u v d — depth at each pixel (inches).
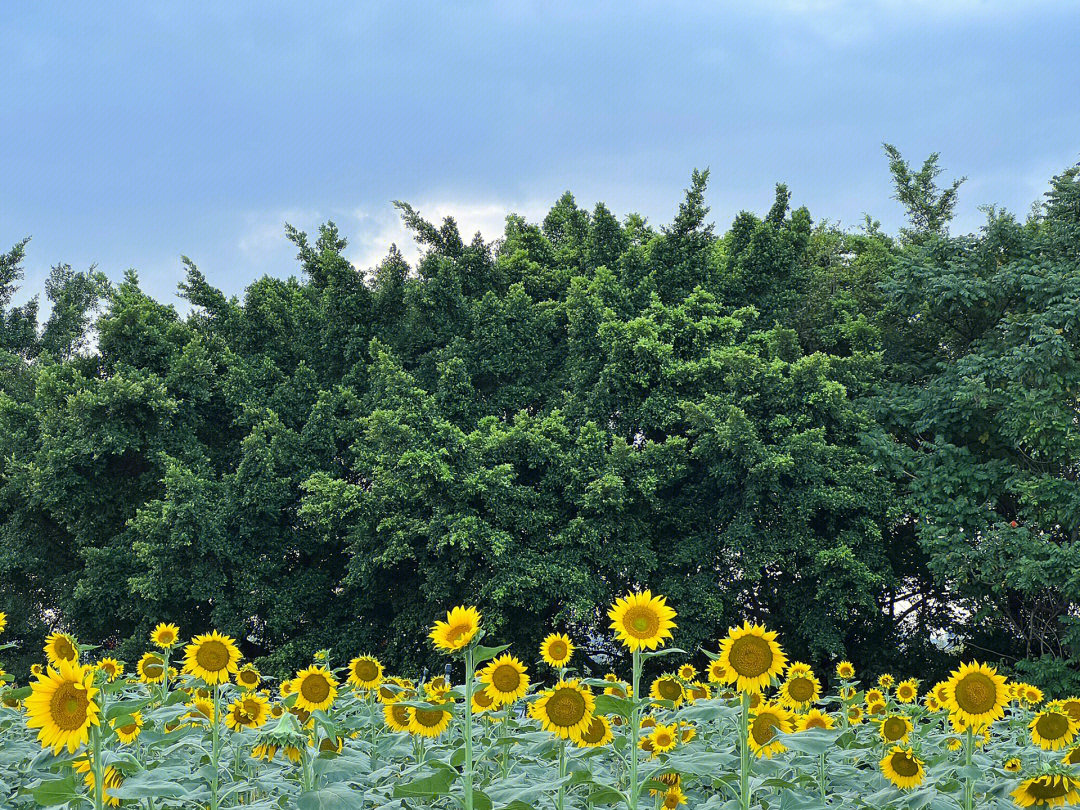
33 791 114.6
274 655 676.7
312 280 921.5
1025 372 646.5
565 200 1041.5
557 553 650.8
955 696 156.0
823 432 665.6
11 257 1269.7
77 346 1283.2
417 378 800.9
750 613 710.5
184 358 780.6
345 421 773.9
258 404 798.5
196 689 197.8
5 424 805.2
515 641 649.0
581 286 823.1
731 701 157.8
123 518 770.2
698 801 171.8
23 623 756.0
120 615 708.0
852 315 875.4
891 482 695.1
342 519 699.4
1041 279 679.7
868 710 259.4
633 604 139.3
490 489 653.3
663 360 718.5
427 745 190.2
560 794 145.9
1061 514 617.9
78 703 114.0
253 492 714.8
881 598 733.9
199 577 684.1
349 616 741.9
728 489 693.9
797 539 652.7
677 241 851.4
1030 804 144.7
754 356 705.0
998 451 702.5
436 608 661.9
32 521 778.8
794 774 180.1
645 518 697.0
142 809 140.3
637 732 136.4
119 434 725.9
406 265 860.6
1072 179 751.1
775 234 858.8
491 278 882.8
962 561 621.9
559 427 697.0
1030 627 669.3
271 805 142.4
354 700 208.1
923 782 159.5
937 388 702.5
